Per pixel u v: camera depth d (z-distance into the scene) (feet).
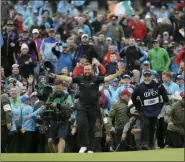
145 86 166.09
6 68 217.15
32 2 315.37
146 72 166.20
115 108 173.58
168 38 255.91
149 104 165.99
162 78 196.65
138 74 204.33
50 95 166.61
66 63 219.41
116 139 175.01
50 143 167.73
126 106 173.58
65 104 164.96
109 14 306.14
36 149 176.24
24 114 175.22
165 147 175.01
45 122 170.81
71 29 260.21
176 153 147.54
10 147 175.01
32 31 237.66
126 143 172.35
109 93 187.52
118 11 307.78
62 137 164.66
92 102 159.53
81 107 159.84
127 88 188.96
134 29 263.90
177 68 227.20
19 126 175.22
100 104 178.09
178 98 178.81
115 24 254.68
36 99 178.29
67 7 326.03
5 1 277.64
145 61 206.28
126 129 171.32
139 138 171.32
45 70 185.06
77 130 166.61
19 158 141.49
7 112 169.17
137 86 182.50
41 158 141.08
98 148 171.22
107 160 136.46
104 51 230.27
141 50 221.05
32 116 175.11
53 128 165.89
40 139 175.73
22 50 209.26
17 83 190.08
